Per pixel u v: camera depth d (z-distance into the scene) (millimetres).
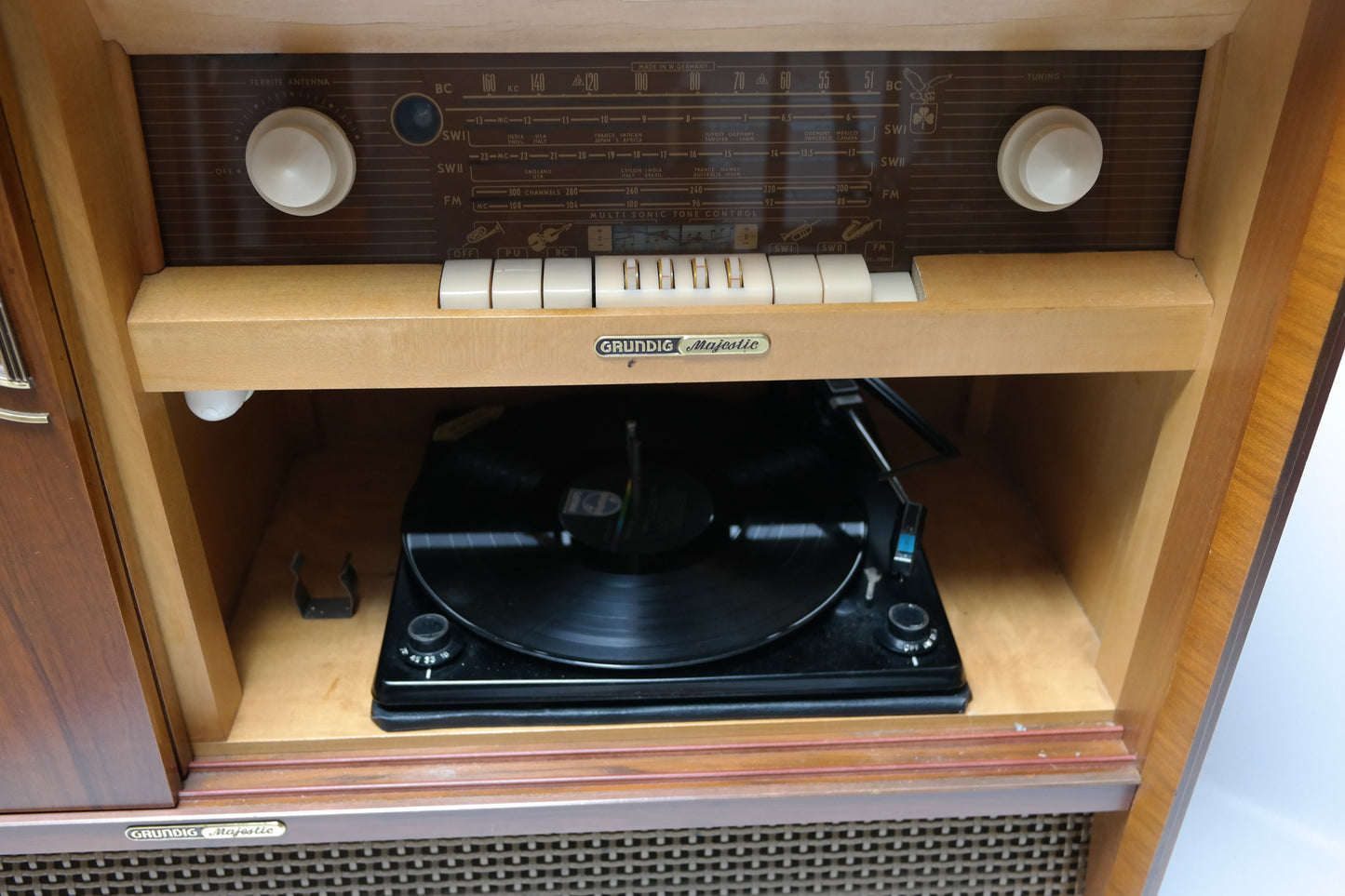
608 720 747
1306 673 623
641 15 542
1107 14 558
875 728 759
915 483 986
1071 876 839
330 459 1029
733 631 761
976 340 623
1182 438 658
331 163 560
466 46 559
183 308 583
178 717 709
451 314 594
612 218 611
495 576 808
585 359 617
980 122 600
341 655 800
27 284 516
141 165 573
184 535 651
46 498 579
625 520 866
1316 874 701
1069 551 869
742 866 807
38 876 773
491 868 792
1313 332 531
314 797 725
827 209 617
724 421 979
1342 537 575
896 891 830
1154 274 625
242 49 554
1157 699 706
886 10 547
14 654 635
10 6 473
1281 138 540
